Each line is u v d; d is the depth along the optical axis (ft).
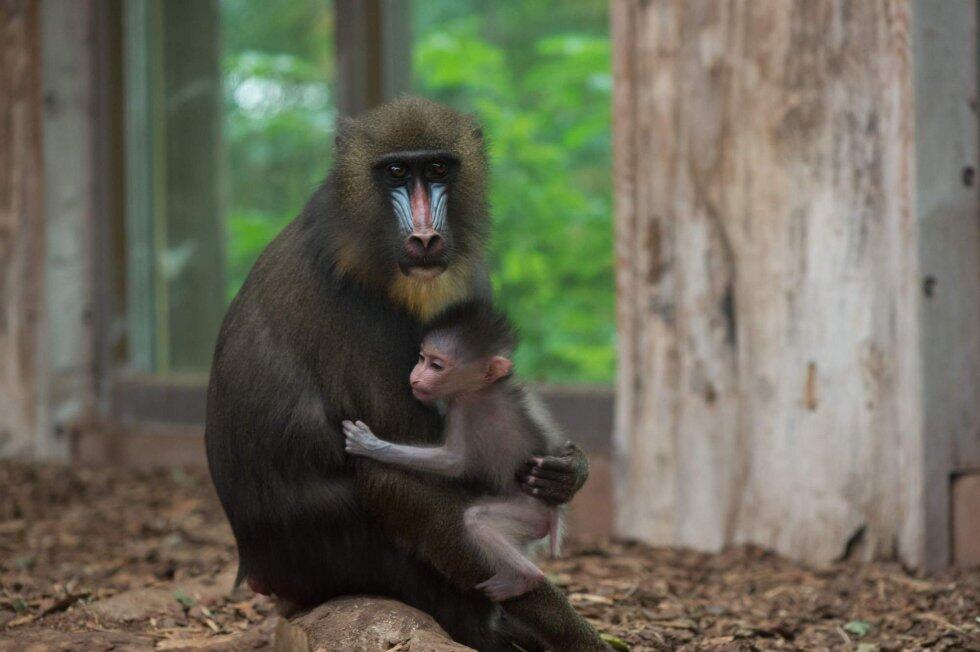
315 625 22.07
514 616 22.30
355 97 45.34
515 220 65.00
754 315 33.73
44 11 48.14
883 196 31.71
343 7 45.37
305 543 22.76
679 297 34.96
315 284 22.52
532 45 69.36
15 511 39.01
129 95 49.21
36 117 48.21
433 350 21.27
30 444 48.65
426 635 21.26
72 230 48.44
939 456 31.73
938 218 31.53
